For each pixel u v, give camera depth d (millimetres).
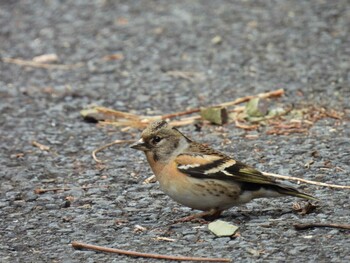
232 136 13188
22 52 17984
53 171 12109
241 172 9609
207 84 15703
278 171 11617
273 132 13188
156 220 10219
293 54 16953
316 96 14664
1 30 19297
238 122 13750
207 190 9602
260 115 13820
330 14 19094
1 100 15320
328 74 15742
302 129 13227
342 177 11250
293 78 15648
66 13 20312
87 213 10555
